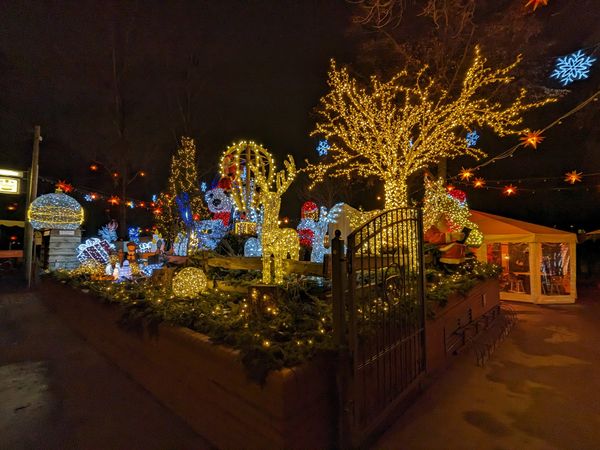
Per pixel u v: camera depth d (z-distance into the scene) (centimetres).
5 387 451
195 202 1198
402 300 410
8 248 2123
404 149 820
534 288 1152
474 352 605
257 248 649
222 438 316
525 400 422
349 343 311
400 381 383
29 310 884
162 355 409
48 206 1215
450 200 852
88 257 999
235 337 324
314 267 501
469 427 362
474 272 755
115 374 489
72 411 392
